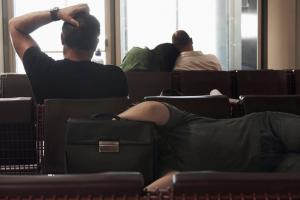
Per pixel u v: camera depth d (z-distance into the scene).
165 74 4.27
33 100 2.16
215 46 6.29
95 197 0.83
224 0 6.22
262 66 6.22
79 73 2.29
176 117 1.73
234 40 6.26
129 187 0.83
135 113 1.67
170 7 6.21
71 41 2.29
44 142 2.05
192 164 1.69
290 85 4.50
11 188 0.82
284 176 0.83
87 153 1.60
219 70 4.66
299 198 0.82
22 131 2.13
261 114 1.81
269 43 6.17
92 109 2.02
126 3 6.13
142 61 4.56
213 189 0.83
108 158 1.59
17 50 2.35
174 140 1.73
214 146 1.69
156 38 6.23
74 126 1.62
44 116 2.05
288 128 1.75
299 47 6.14
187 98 2.16
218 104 2.15
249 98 2.14
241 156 1.69
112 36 6.12
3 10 5.90
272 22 6.14
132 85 4.21
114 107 2.02
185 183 0.83
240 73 4.49
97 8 6.11
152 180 1.60
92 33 2.31
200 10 6.23
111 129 1.60
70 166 1.61
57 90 2.28
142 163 1.59
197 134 1.72
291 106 2.13
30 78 2.30
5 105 2.08
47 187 0.83
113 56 6.14
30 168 2.15
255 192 0.82
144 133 1.60
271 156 1.70
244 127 1.74
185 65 4.77
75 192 0.83
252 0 6.17
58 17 2.36
